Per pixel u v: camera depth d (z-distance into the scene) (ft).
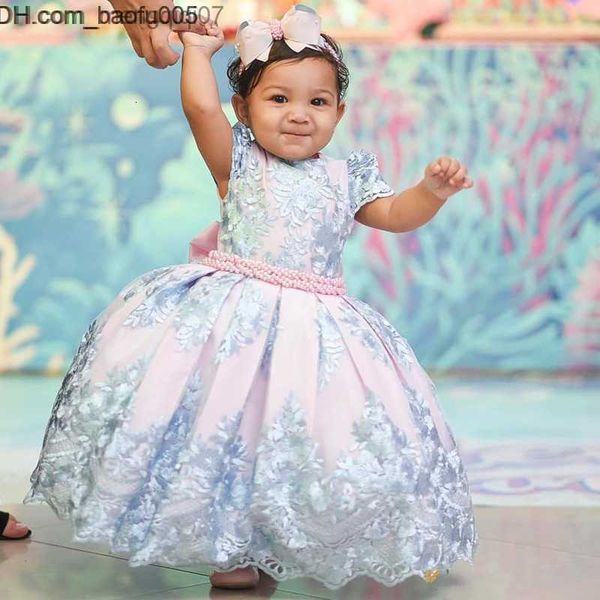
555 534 8.32
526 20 21.48
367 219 7.35
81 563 7.21
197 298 6.66
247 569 6.58
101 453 6.17
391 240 21.39
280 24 7.16
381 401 6.42
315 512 6.06
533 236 21.63
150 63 7.75
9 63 20.79
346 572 6.13
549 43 21.49
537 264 21.65
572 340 21.68
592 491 10.24
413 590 6.73
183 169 21.20
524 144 21.59
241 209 7.01
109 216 21.11
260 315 6.58
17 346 20.86
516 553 7.70
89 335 6.99
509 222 21.58
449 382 20.21
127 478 6.10
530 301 21.66
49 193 20.95
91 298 21.11
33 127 20.88
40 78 20.86
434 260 21.49
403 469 6.23
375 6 21.38
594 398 18.21
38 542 7.76
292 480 6.15
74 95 20.92
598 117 21.61
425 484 6.33
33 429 14.02
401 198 7.11
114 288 21.15
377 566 6.16
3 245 20.86
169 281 6.85
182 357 6.40
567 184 21.62
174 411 6.29
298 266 6.88
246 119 7.39
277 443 6.19
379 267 21.44
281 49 7.06
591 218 21.63
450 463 6.82
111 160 21.07
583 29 21.45
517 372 21.59
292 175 7.12
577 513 9.14
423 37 21.48
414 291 21.53
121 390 6.37
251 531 6.12
